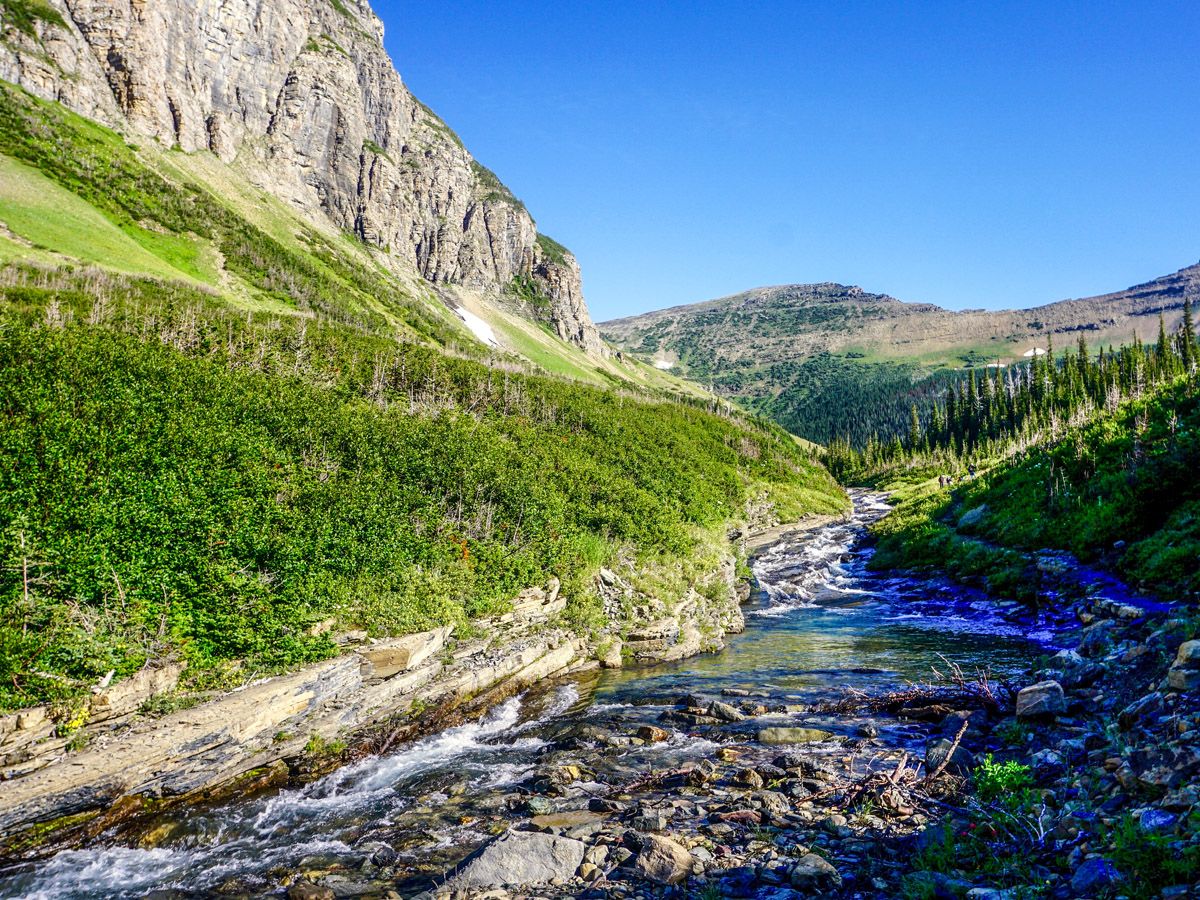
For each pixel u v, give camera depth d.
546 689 23.88
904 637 31.77
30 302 54.53
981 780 11.62
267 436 31.97
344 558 22.30
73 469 19.80
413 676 19.42
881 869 9.38
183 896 10.45
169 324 58.97
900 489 129.12
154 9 170.00
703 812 12.16
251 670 16.12
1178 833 7.77
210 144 186.38
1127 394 87.38
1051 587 35.22
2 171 101.31
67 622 14.30
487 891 9.66
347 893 10.15
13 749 11.75
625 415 94.56
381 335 113.81
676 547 41.34
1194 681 11.35
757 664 27.27
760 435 139.12
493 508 33.25
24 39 143.75
